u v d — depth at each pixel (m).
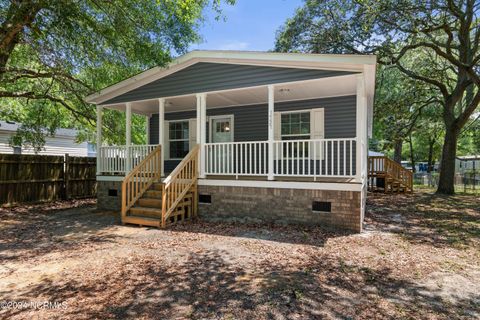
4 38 6.68
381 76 16.78
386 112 17.03
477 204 10.59
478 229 6.53
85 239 5.47
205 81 7.82
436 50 12.32
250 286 3.38
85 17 6.68
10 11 6.39
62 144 16.00
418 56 15.79
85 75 10.27
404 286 3.47
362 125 6.13
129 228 6.42
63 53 7.64
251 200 6.90
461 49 13.04
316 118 8.70
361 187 5.97
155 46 7.37
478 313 2.88
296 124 9.02
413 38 12.52
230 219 7.10
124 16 7.12
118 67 9.02
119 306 2.91
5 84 9.21
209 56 7.58
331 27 13.59
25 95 9.47
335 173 8.41
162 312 2.80
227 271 3.85
